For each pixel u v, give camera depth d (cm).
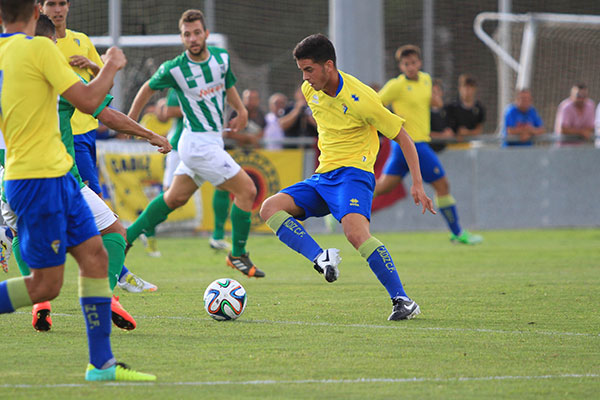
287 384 1349
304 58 2034
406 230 5262
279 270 3275
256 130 5225
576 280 2866
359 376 1409
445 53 8731
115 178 4684
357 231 2050
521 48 7862
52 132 1366
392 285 2034
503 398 1272
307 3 8375
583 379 1398
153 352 1606
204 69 2859
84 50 2278
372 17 5328
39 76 1342
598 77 7888
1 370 1441
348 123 2086
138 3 6825
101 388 1314
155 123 4928
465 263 3484
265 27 8256
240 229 2877
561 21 7712
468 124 5388
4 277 3077
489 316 2073
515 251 4028
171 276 3039
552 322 1983
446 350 1636
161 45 6675
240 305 1995
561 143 5666
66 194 1373
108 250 1958
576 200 5384
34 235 1360
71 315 2072
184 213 4956
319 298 2417
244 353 1598
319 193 2139
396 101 4066
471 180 5294
